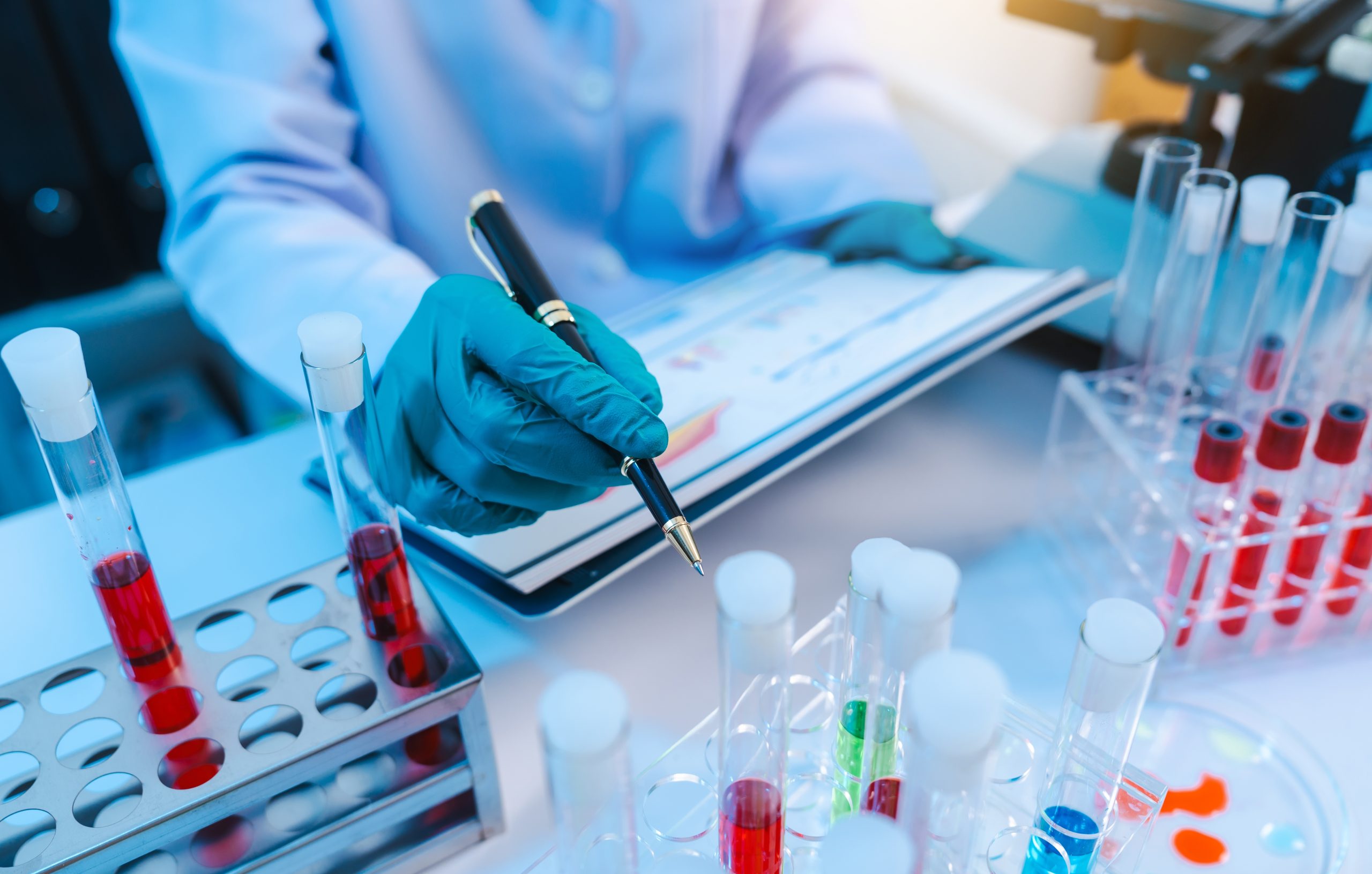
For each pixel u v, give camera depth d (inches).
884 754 13.5
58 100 49.6
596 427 17.0
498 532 20.1
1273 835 16.7
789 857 14.9
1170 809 17.1
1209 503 19.6
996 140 42.3
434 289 19.6
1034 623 21.0
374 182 36.2
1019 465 25.6
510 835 17.0
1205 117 28.5
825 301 28.7
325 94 33.7
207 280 28.8
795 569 22.2
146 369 57.4
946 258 30.0
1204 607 19.8
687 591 22.1
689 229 38.7
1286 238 20.3
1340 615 21.1
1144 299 23.4
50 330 14.6
